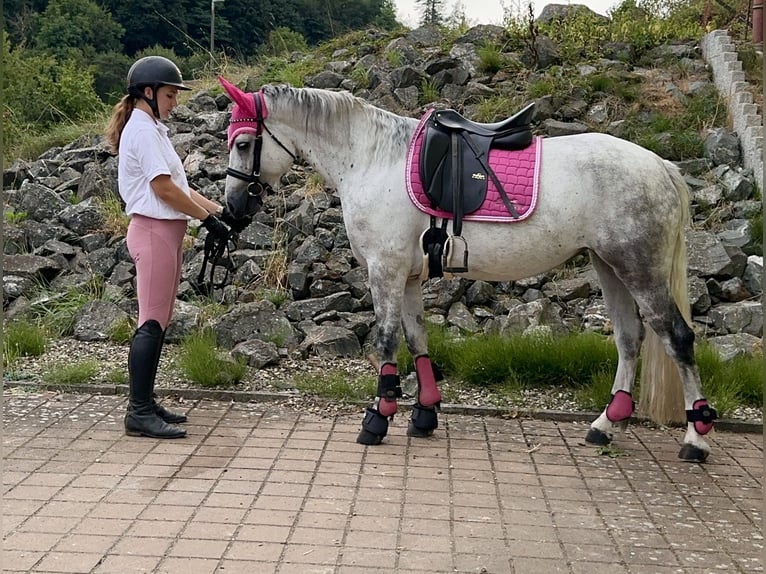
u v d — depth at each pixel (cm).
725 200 679
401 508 339
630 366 421
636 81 846
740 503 356
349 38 1077
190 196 446
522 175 388
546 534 319
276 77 952
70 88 1331
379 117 410
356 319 585
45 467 376
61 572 279
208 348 520
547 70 862
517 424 458
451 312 588
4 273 638
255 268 638
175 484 360
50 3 3002
